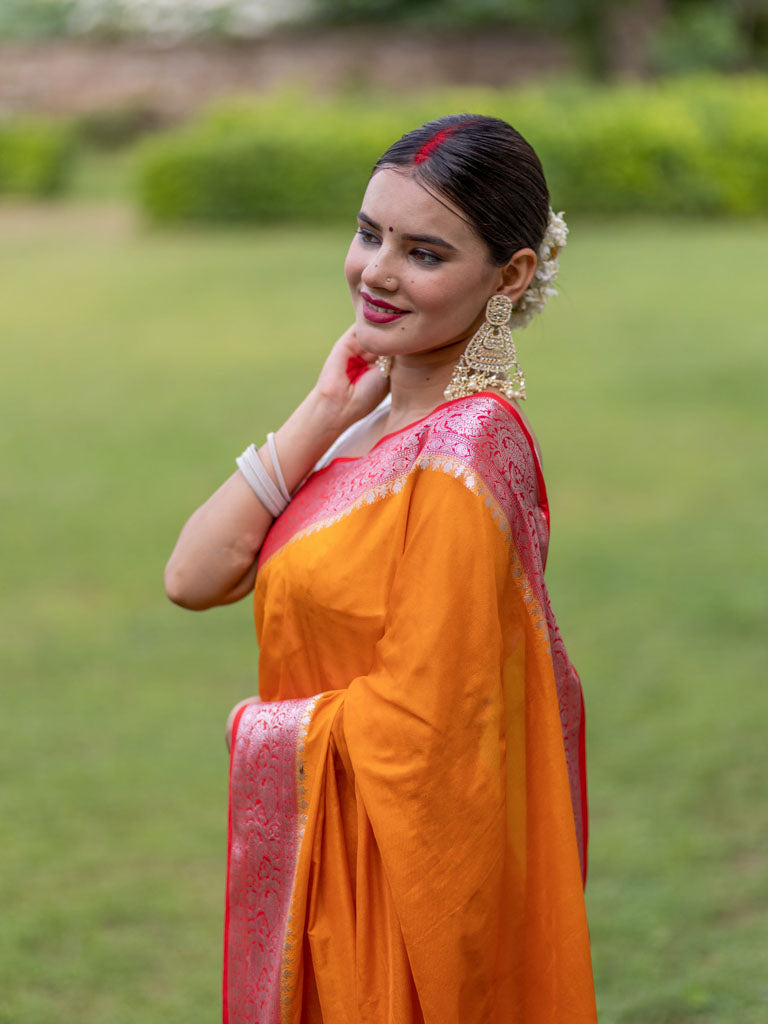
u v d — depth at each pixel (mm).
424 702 1570
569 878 1686
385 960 1655
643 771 4254
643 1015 3004
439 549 1577
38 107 26812
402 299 1642
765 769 4234
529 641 1678
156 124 26250
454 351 1741
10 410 9734
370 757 1599
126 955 3334
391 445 1693
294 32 26375
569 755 1875
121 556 6574
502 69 25844
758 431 8742
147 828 4020
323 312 13047
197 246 16953
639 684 4930
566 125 18141
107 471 8109
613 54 25000
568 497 7492
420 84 26094
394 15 26266
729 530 6805
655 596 5883
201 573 1871
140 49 26688
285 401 9875
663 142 18000
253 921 1799
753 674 4992
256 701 1855
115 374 10859
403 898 1585
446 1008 1604
